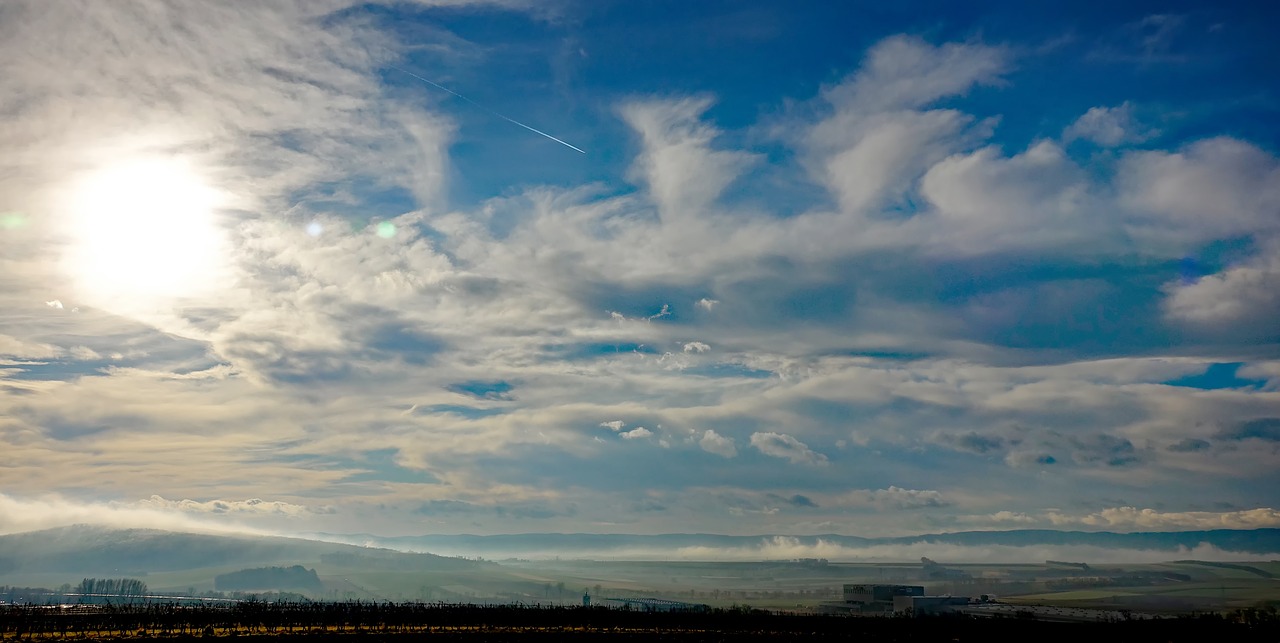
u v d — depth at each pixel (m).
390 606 148.62
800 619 150.88
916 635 133.12
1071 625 150.62
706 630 128.62
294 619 122.00
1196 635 142.12
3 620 108.81
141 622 114.06
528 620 132.88
